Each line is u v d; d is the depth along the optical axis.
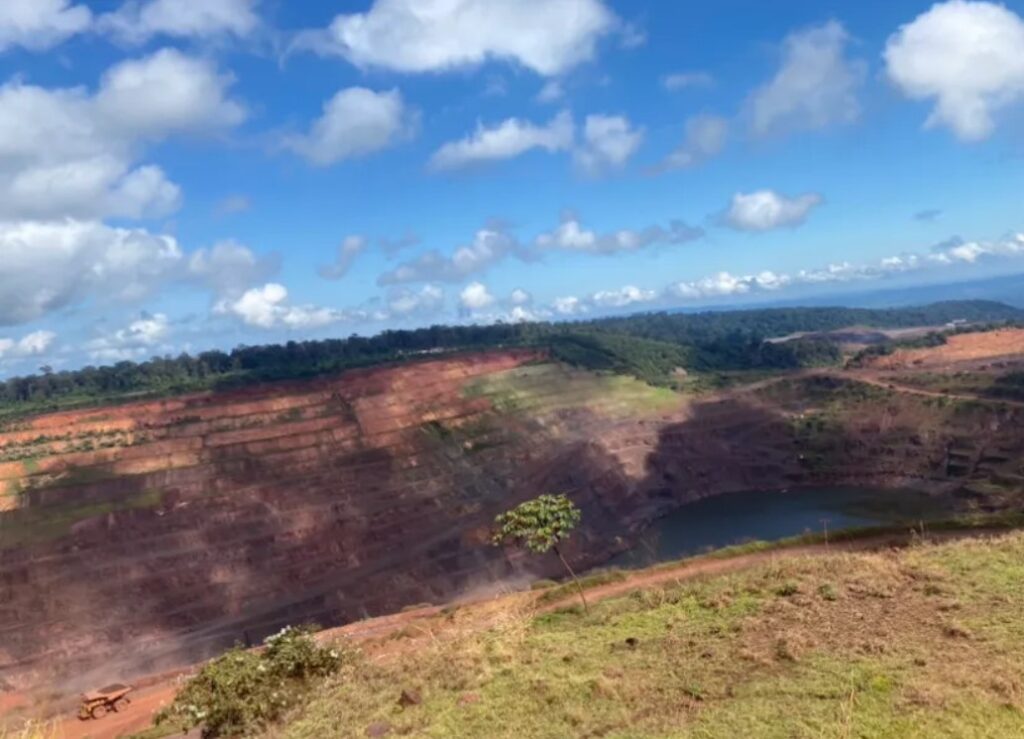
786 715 12.40
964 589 18.27
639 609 21.92
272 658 21.00
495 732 13.83
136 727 28.16
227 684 19.55
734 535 96.38
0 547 82.31
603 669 16.20
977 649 14.40
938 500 99.94
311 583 88.88
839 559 22.38
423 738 13.98
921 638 15.36
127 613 78.44
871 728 11.57
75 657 71.25
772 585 20.73
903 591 18.84
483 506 107.75
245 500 98.06
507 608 31.28
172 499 95.06
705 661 15.93
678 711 13.54
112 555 85.12
